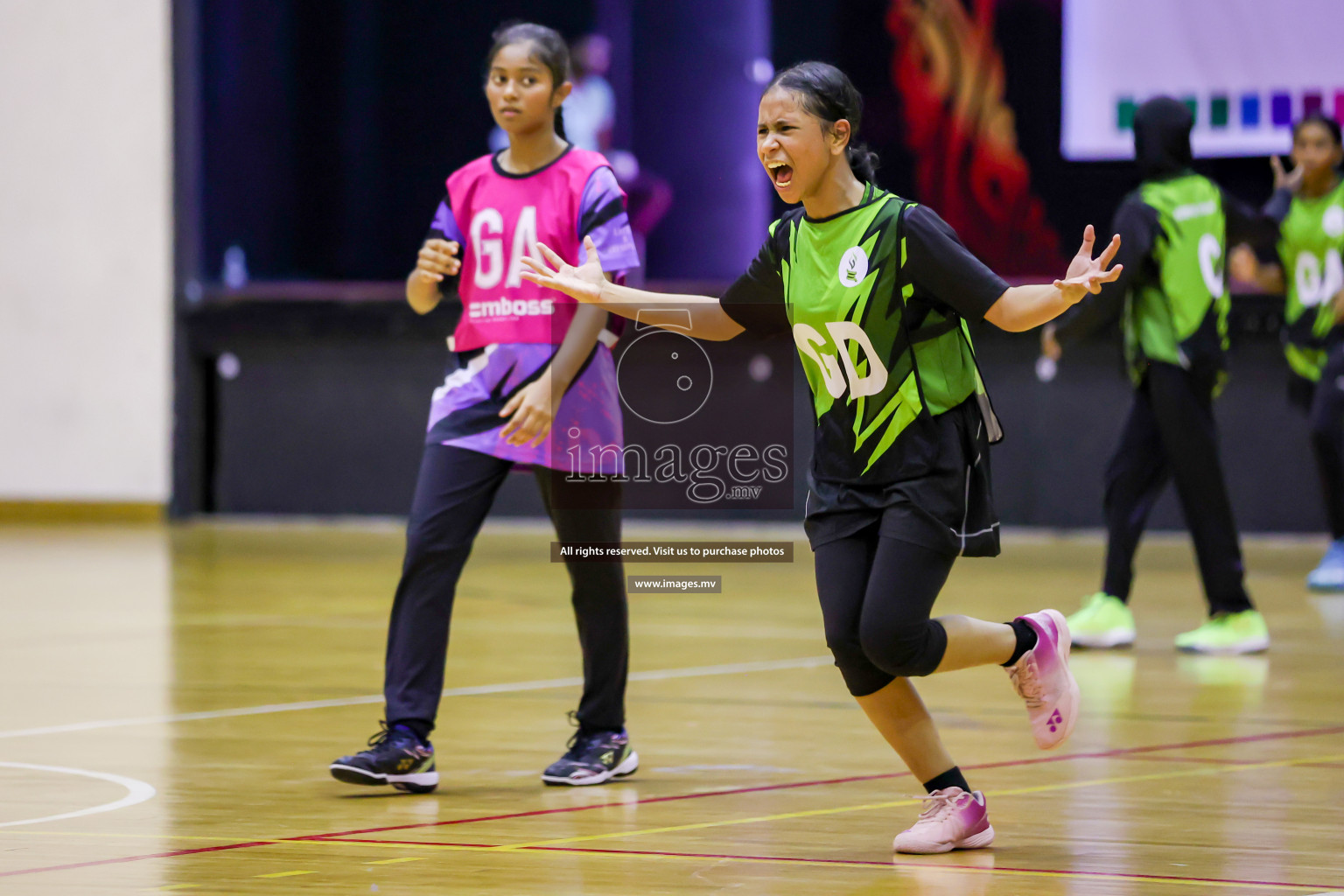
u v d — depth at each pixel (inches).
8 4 1382.9
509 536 1256.2
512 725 508.7
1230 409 1205.7
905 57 1280.8
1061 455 1242.0
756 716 526.0
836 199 348.5
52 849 346.9
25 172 1387.8
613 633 431.8
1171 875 325.7
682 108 1331.2
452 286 479.2
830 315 345.4
